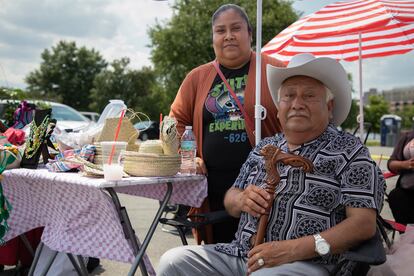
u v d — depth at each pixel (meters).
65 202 2.33
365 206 1.92
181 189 2.69
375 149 20.12
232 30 2.90
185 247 2.32
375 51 4.94
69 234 2.33
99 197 2.14
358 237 1.90
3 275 3.51
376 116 48.00
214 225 3.00
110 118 2.72
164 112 33.38
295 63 2.24
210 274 2.28
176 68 24.42
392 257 2.25
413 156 3.90
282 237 2.10
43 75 58.94
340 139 2.10
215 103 2.96
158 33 24.36
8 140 3.27
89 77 59.22
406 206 3.83
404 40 4.63
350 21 3.64
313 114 2.12
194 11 24.50
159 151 2.46
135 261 2.12
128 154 2.37
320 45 4.89
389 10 3.46
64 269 2.97
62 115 9.21
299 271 1.92
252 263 2.00
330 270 1.99
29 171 2.51
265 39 22.73
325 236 1.91
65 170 2.52
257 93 2.75
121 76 46.16
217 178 2.93
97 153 2.54
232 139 2.90
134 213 6.04
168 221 2.54
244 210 2.18
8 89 5.94
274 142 2.38
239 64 2.98
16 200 2.70
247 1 23.12
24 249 3.35
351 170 1.99
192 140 2.67
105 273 3.71
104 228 2.22
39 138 2.85
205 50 23.56
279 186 2.13
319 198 2.05
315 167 2.06
